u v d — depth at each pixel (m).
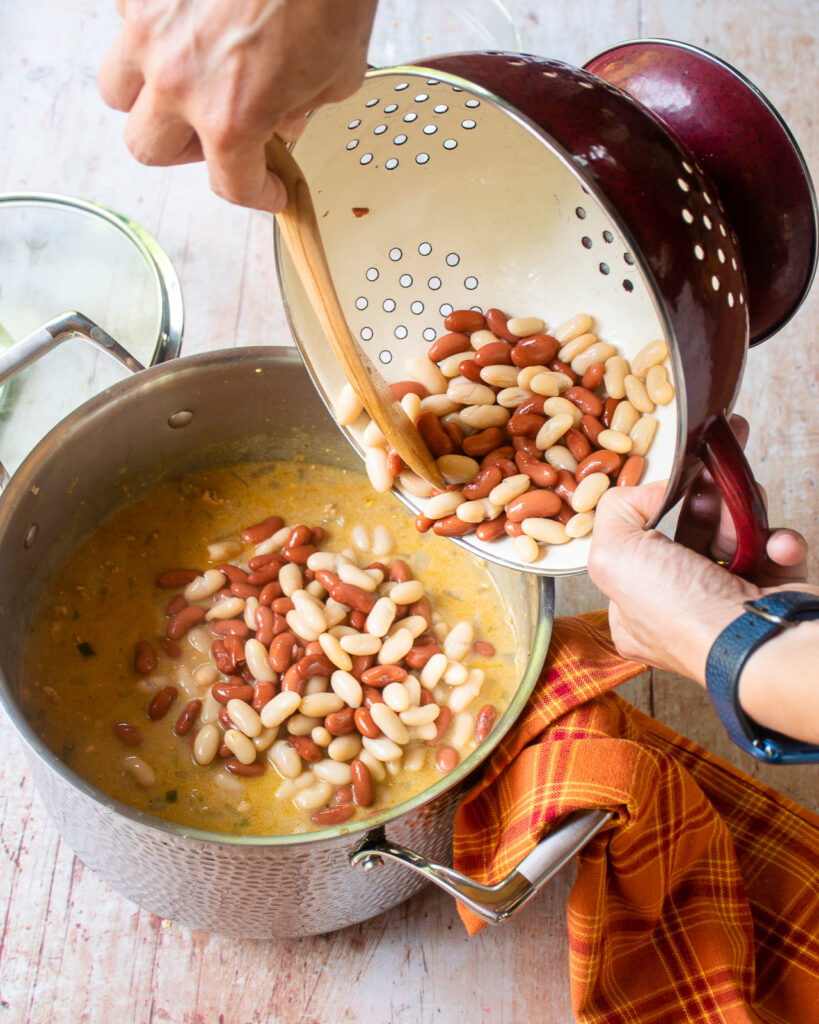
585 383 0.89
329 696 0.95
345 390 0.89
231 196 0.64
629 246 0.60
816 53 1.54
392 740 0.92
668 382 0.83
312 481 1.15
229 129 0.58
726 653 0.59
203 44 0.55
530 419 0.89
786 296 0.83
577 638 0.94
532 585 0.92
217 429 1.09
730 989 0.87
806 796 1.09
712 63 0.75
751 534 0.68
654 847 0.86
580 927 0.84
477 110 0.74
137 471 1.08
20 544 0.93
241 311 1.34
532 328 0.90
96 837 0.81
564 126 0.61
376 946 0.98
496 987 0.97
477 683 0.98
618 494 0.76
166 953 0.97
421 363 0.92
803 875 0.95
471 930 0.87
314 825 0.90
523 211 0.86
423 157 0.80
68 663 0.99
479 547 0.90
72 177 1.42
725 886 0.92
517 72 0.64
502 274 0.92
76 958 0.96
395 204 0.84
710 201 0.68
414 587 1.02
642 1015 0.88
